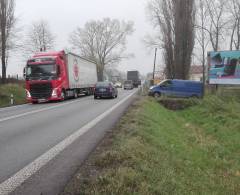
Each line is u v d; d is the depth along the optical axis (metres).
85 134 10.91
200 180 8.23
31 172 6.64
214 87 36.16
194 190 7.04
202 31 47.56
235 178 9.53
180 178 7.44
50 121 14.44
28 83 27.70
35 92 27.67
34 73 27.66
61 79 28.20
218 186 8.23
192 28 38.38
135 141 9.16
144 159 7.65
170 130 15.28
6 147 9.07
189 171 8.67
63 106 22.84
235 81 34.25
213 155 12.50
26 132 11.57
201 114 23.52
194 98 29.45
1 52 39.16
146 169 6.74
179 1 38.19
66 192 5.46
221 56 34.59
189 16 38.06
